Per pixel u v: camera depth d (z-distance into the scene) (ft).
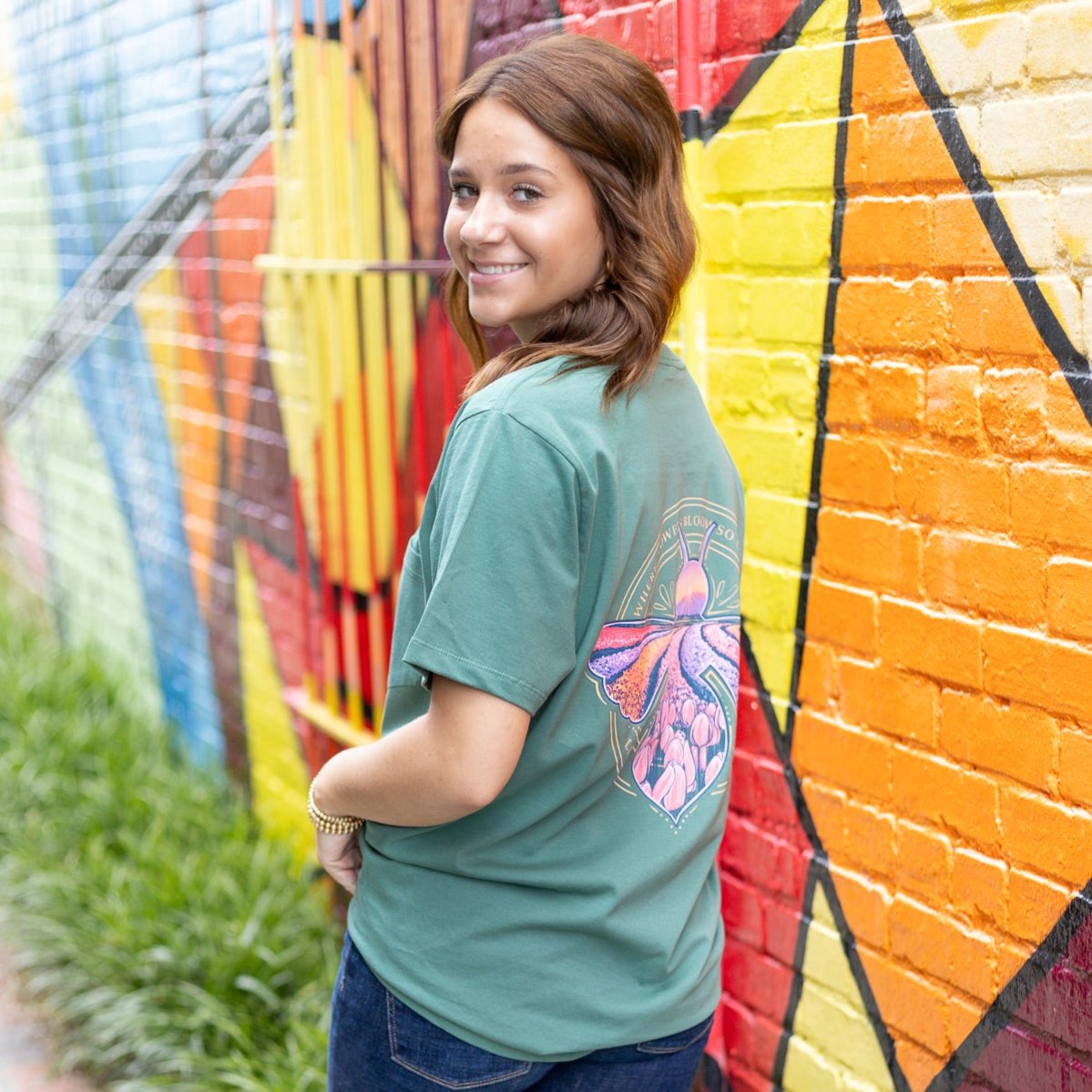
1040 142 5.32
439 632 4.34
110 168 14.47
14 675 15.61
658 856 4.89
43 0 15.80
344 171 9.87
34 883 11.41
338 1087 5.30
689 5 6.75
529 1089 5.10
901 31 5.86
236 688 12.85
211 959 10.01
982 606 5.84
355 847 5.45
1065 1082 5.69
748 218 6.79
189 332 13.03
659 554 4.73
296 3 9.96
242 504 12.29
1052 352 5.40
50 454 17.49
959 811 6.07
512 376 4.45
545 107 4.49
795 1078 7.18
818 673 6.75
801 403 6.66
